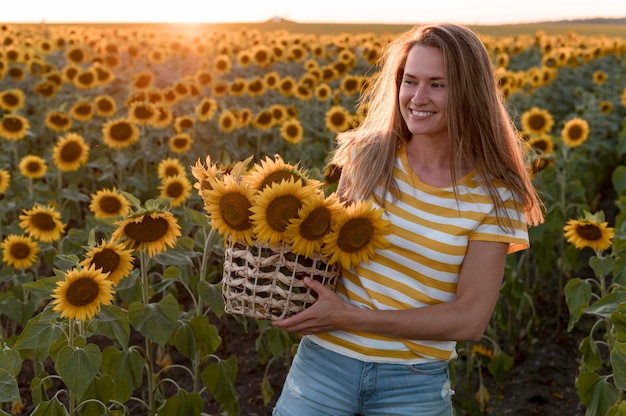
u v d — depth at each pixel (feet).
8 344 13.32
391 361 8.20
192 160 23.39
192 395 11.93
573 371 16.94
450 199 8.03
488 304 8.00
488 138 8.04
